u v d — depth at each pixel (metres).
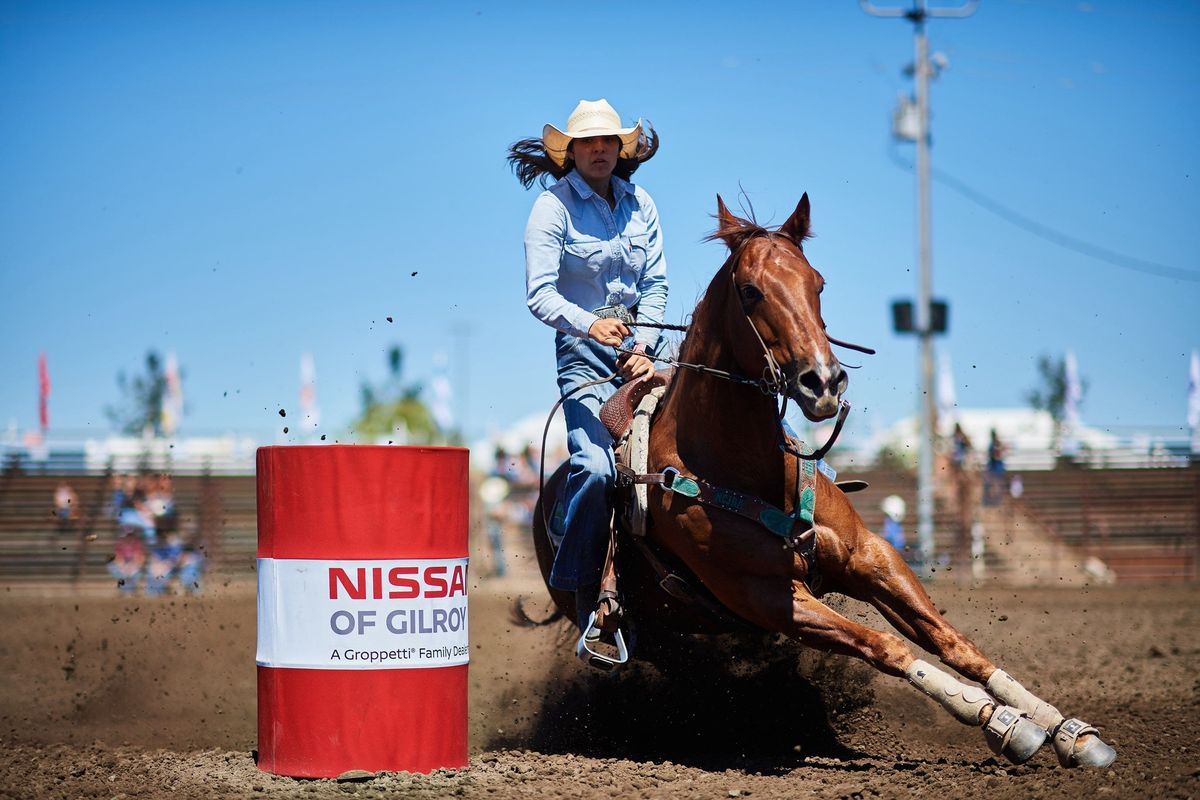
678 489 7.89
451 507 7.96
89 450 37.38
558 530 9.04
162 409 46.56
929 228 36.19
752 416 7.69
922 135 36.28
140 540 29.59
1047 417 45.00
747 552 7.72
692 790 7.32
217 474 35.72
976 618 20.12
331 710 7.66
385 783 7.38
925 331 36.00
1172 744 8.25
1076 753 7.28
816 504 7.86
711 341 7.83
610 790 7.29
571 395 8.88
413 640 7.78
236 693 12.55
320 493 7.69
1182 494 33.97
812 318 7.08
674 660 9.69
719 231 7.91
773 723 9.53
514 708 11.20
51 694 12.59
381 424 53.31
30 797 7.33
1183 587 28.42
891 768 8.08
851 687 9.61
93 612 21.42
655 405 8.45
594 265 9.01
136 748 9.32
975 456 34.97
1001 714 7.26
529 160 9.63
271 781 7.57
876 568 7.90
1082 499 34.19
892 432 39.88
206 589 28.12
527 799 7.04
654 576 8.67
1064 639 16.83
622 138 9.12
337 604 7.67
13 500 34.31
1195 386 35.50
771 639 9.59
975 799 6.78
